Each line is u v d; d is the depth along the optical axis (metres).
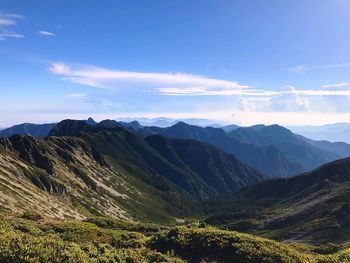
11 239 20.86
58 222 43.59
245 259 26.97
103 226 47.34
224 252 28.14
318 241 121.38
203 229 32.94
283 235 139.00
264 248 28.47
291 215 172.75
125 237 34.66
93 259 21.98
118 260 23.59
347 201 163.12
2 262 18.69
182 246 29.20
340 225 131.88
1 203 103.31
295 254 28.73
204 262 26.61
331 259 28.00
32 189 151.00
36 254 19.72
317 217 153.75
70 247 22.25
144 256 25.89
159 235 32.84
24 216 46.19
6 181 135.50
